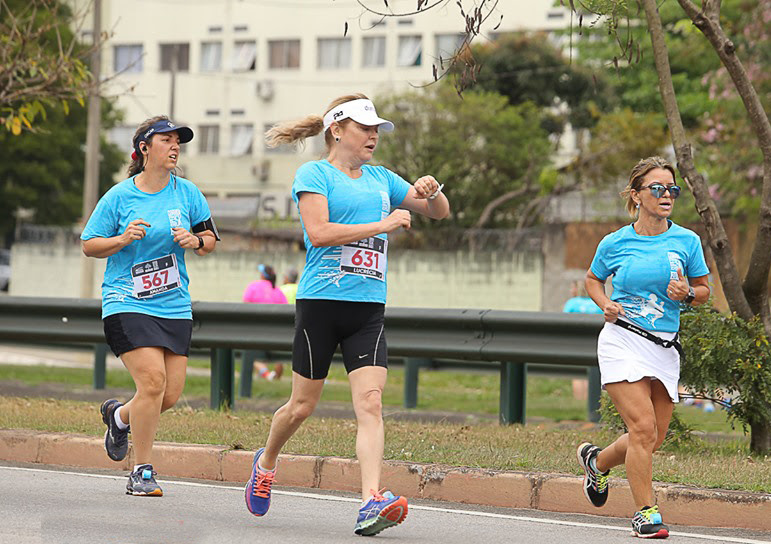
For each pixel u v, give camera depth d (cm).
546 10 11394
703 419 2958
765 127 2166
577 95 9100
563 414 3175
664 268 1598
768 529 1703
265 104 12925
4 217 11475
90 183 7269
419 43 12256
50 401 2845
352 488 1970
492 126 8694
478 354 2623
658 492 1767
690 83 7756
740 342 2125
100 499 1792
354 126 1547
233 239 8688
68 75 3328
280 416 1577
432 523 1680
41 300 3133
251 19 12950
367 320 1538
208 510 1727
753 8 6144
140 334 1767
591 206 8175
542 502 1845
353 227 1504
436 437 2264
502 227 8762
